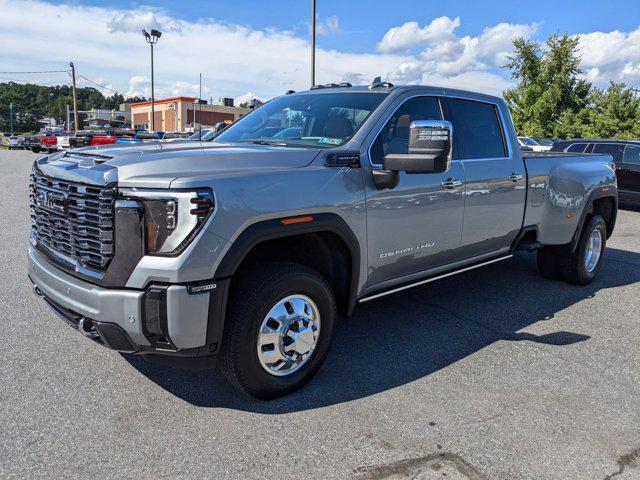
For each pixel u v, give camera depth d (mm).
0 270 5820
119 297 2699
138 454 2660
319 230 3223
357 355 3936
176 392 3287
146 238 2695
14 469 2512
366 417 3061
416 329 4508
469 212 4418
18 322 4316
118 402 3150
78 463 2574
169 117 75625
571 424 3061
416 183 3869
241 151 3205
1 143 62281
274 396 3223
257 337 3021
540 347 4188
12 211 9984
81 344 3932
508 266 6816
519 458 2719
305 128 4004
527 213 5113
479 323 4695
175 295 2652
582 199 5582
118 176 2746
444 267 4453
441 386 3473
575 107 31094
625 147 13086
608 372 3768
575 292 5742
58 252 3215
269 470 2568
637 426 3064
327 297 3346
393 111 3883
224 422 2969
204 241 2689
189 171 2846
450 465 2645
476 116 4688
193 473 2529
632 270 6840
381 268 3797
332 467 2604
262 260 3336
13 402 3104
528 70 31797
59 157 3436
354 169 3475
